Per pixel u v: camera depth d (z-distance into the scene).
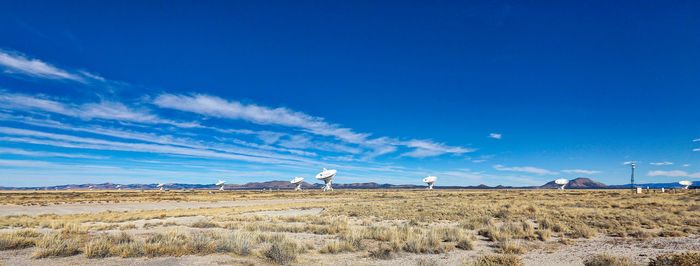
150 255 12.66
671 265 10.93
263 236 16.94
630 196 68.19
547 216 29.00
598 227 22.08
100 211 45.84
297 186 183.75
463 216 31.45
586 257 13.31
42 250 12.57
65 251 12.98
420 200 64.00
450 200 61.72
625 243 16.41
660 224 22.89
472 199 65.38
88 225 24.62
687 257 11.15
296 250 13.91
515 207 38.25
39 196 94.50
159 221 28.81
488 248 15.33
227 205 60.31
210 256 12.78
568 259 12.98
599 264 11.70
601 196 71.00
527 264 12.20
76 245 14.12
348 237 16.70
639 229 21.11
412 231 19.08
